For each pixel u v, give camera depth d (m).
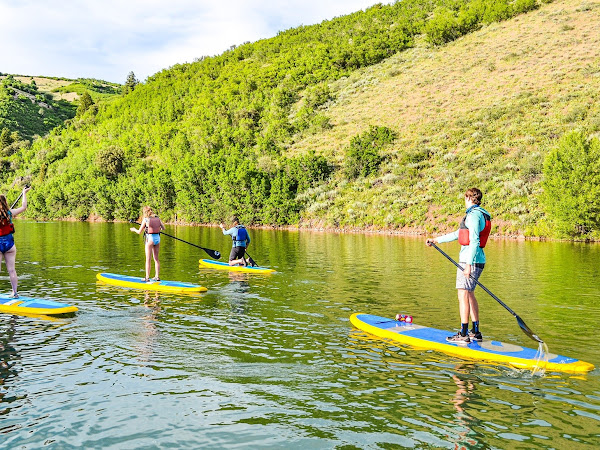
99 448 3.73
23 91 135.88
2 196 8.59
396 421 4.23
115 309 8.52
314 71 69.44
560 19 55.44
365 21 80.81
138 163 58.72
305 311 8.56
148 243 10.98
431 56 59.94
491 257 18.16
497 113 40.09
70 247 21.02
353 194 37.69
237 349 6.26
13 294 8.91
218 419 4.26
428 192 34.06
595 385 5.10
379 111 50.25
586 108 36.19
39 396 4.69
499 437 3.95
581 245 23.73
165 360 5.80
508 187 31.34
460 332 6.57
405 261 16.44
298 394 4.82
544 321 7.96
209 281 11.95
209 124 62.34
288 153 48.00
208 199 45.53
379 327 7.15
